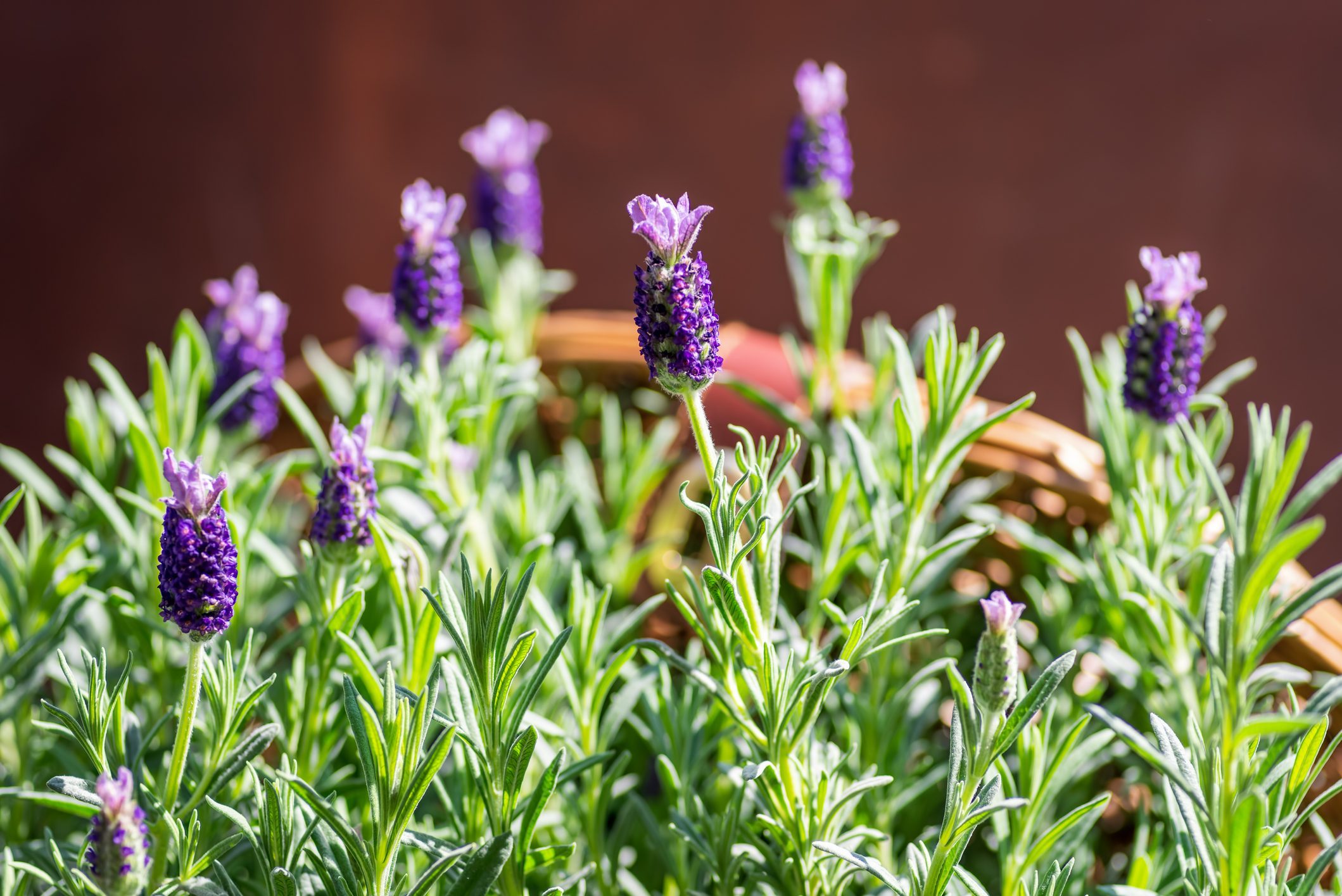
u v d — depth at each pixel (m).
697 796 0.65
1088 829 0.63
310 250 1.92
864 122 1.87
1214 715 0.62
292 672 0.65
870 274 1.87
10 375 1.86
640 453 0.79
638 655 0.73
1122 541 0.70
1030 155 1.84
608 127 1.90
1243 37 1.77
